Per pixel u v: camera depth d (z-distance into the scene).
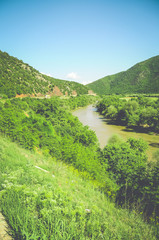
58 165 8.98
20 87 112.94
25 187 3.63
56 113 41.53
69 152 13.10
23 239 2.19
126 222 4.12
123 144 20.89
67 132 29.73
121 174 12.42
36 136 13.58
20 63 188.12
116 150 17.53
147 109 48.69
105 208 4.99
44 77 197.00
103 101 84.94
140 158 16.69
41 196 3.55
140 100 79.50
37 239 2.25
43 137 14.58
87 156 14.39
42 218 2.78
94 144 24.95
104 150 18.67
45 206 3.14
